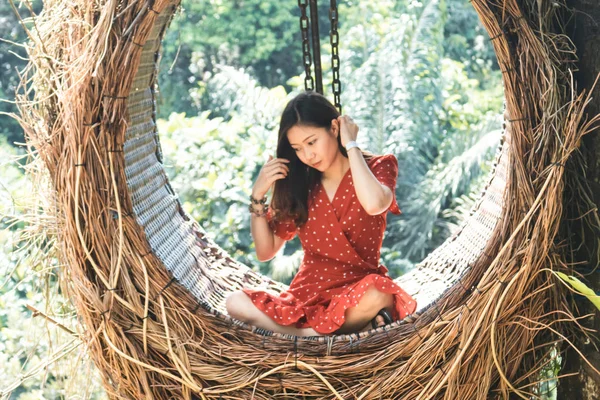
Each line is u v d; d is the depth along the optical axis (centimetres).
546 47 226
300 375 230
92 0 227
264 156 632
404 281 317
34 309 239
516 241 224
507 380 229
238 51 857
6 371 433
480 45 859
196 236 321
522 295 226
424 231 657
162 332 231
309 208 268
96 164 227
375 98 693
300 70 870
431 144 707
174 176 612
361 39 741
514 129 225
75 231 228
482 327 223
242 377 229
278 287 321
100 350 232
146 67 270
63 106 227
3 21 743
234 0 848
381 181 262
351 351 232
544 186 219
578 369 249
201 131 626
